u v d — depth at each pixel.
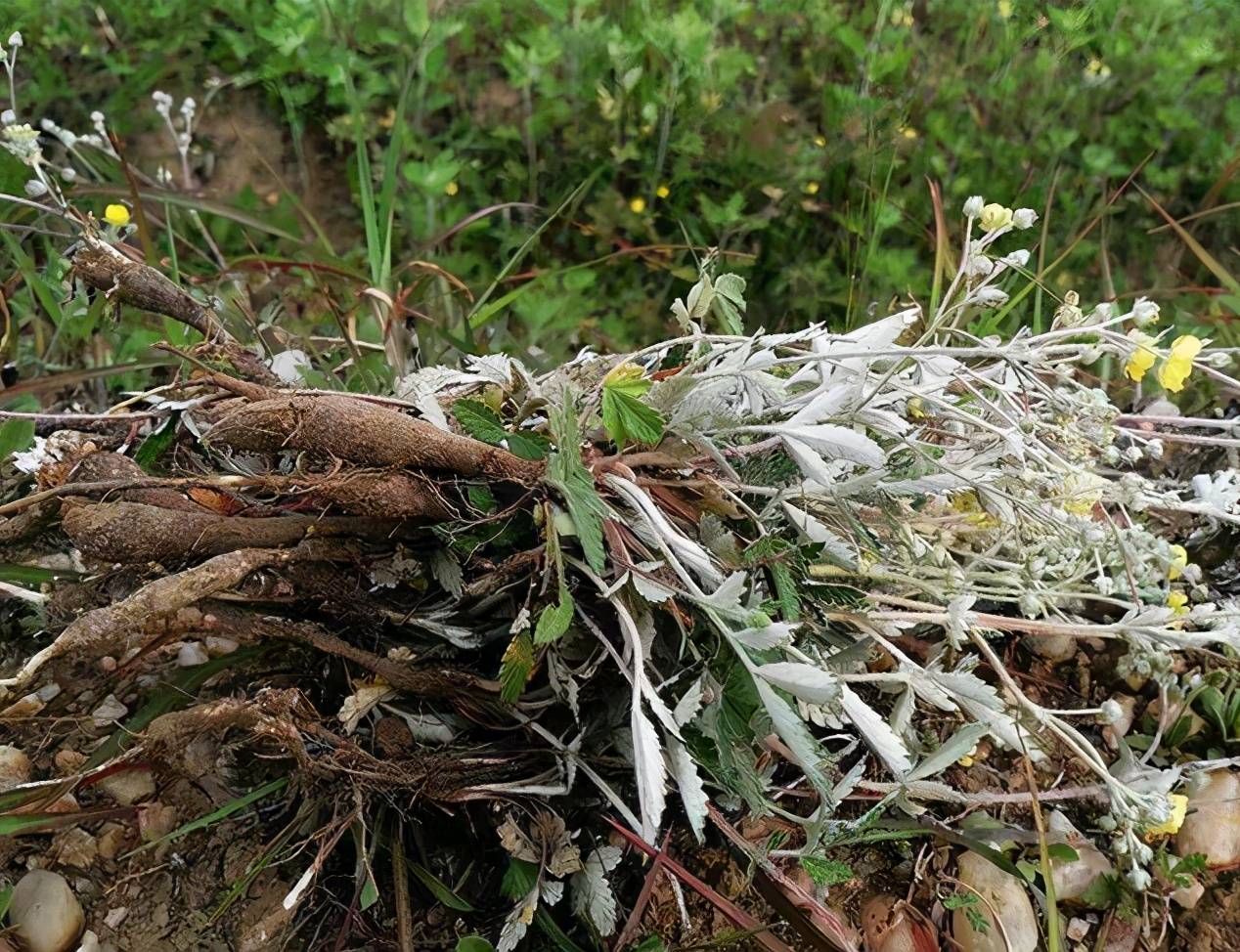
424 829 0.31
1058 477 0.30
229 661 0.30
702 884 0.28
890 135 0.56
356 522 0.27
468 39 0.62
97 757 0.27
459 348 0.41
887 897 0.32
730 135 0.58
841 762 0.34
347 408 0.26
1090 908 0.32
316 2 0.57
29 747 0.32
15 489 0.35
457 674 0.28
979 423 0.28
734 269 0.54
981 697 0.28
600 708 0.30
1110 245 0.57
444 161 0.53
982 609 0.37
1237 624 0.31
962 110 0.59
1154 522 0.40
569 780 0.28
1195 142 0.58
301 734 0.27
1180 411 0.47
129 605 0.23
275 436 0.26
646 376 0.31
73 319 0.41
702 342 0.32
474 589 0.27
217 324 0.30
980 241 0.31
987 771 0.35
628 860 0.31
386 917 0.30
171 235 0.43
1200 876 0.32
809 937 0.27
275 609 0.29
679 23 0.56
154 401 0.31
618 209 0.55
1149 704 0.37
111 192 0.44
